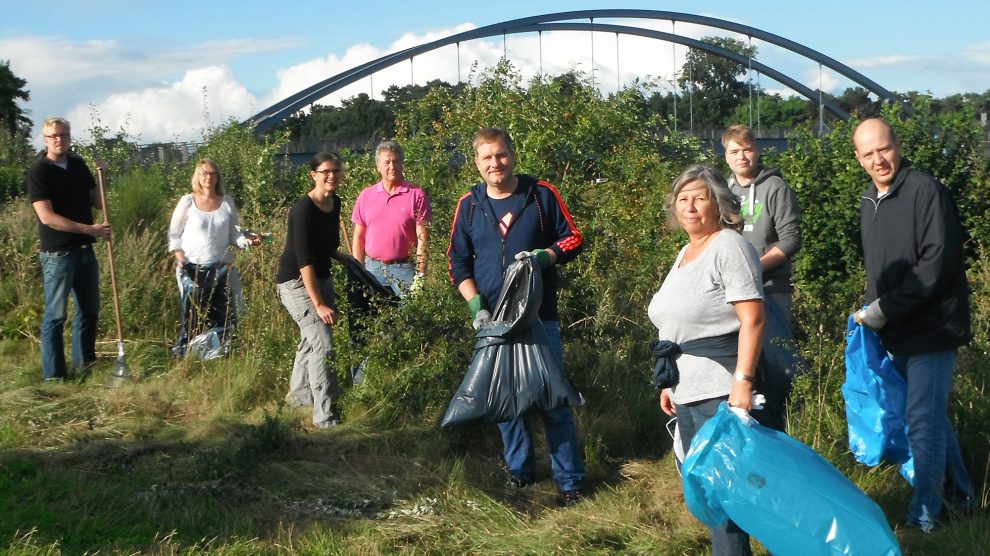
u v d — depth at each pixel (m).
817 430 5.08
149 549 4.35
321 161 6.33
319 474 5.42
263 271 8.64
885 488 4.91
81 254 7.45
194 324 8.27
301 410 6.65
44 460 5.46
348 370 6.85
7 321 8.81
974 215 8.89
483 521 4.79
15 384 7.20
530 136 7.23
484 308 5.25
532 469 5.38
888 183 4.65
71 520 4.61
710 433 3.58
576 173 7.35
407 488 5.22
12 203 12.38
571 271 6.70
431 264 7.03
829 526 3.36
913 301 4.42
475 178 7.32
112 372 7.40
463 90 8.26
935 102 9.46
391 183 7.41
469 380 5.07
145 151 17.86
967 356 5.77
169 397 6.86
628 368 6.72
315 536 4.54
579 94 7.72
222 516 4.82
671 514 4.82
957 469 4.69
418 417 6.29
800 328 5.68
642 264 7.53
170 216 11.20
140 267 9.24
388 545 4.51
